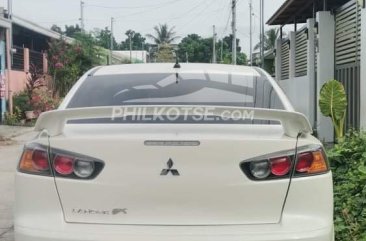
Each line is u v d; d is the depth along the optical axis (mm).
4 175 8898
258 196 2883
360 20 9992
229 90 3895
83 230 2844
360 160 6039
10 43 20016
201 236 2809
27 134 16422
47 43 27062
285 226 2871
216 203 2867
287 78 18938
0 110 19547
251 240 2801
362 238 4648
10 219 5973
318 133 12117
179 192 2859
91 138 2924
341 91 8492
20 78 21688
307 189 2938
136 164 2875
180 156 2867
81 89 3943
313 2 14086
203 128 3076
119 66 4438
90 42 27781
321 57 12117
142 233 2820
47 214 2926
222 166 2877
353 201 5203
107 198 2883
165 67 4324
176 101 3744
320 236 2869
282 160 2930
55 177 2939
